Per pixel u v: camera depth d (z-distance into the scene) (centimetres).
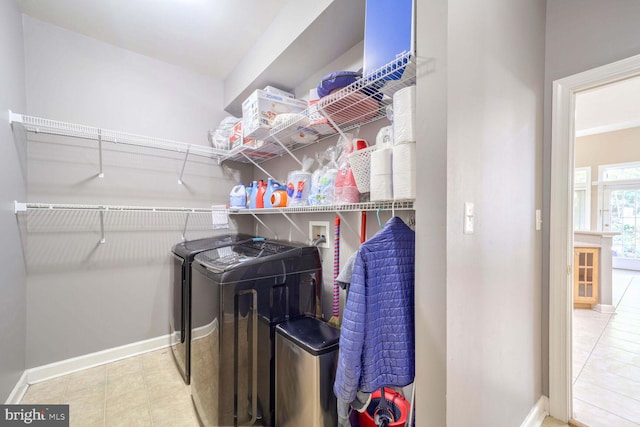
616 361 223
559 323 160
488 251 111
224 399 125
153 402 164
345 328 100
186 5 175
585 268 359
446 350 85
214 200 268
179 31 200
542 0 161
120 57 220
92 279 208
